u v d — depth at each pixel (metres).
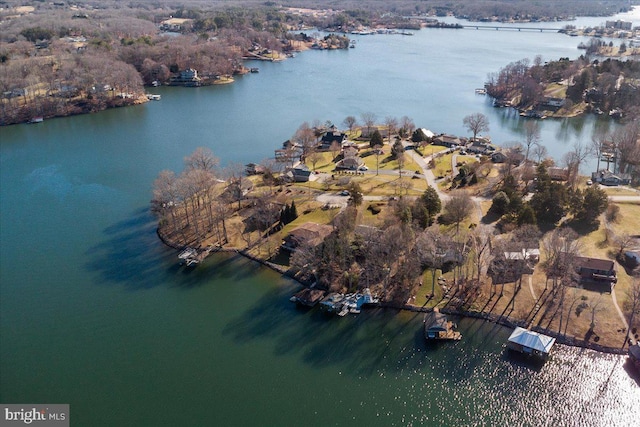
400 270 115.75
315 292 111.88
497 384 87.69
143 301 113.75
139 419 83.81
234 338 101.25
